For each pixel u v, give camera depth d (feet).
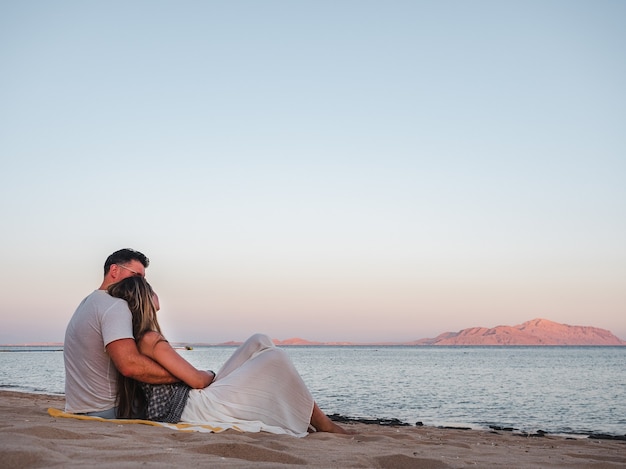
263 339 14.64
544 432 36.58
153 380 13.03
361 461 9.41
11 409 17.53
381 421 39.91
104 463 7.29
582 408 54.80
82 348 13.24
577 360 259.19
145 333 13.15
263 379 13.65
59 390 63.98
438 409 52.85
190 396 13.23
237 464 7.77
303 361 239.71
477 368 165.07
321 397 64.69
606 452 16.20
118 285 13.47
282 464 8.02
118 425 12.13
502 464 10.32
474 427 39.22
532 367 173.68
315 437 13.41
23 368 134.72
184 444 9.77
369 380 101.09
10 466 6.97
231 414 13.25
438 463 9.61
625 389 79.77
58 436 9.67
